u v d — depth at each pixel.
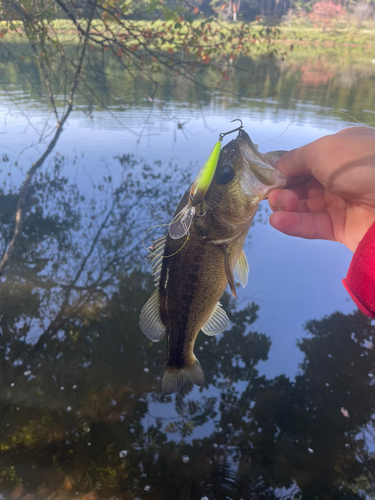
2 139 1.95
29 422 0.74
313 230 0.37
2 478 0.65
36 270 1.15
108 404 0.78
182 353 0.39
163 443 0.70
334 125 2.15
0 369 0.85
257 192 0.34
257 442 0.71
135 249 1.24
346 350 0.89
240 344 0.92
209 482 0.65
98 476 0.65
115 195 1.50
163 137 2.03
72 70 2.02
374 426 0.73
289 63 4.21
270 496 0.62
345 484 0.64
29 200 1.46
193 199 0.31
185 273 0.37
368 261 0.28
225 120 2.30
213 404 0.78
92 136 2.03
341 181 0.29
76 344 0.92
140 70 1.30
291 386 0.82
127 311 1.02
